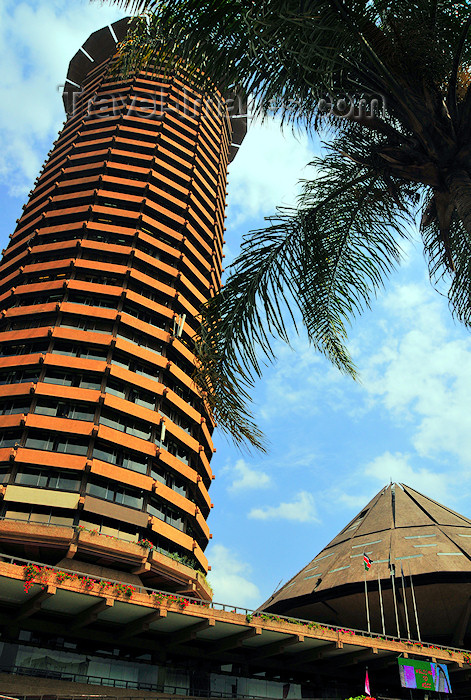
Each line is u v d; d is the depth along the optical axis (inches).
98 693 979.3
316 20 221.3
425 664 1258.0
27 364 1614.2
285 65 239.1
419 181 293.7
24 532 1272.1
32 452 1428.4
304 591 2111.2
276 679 1266.0
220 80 246.1
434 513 2278.5
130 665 1085.8
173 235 2123.5
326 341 359.6
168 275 2020.2
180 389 1879.9
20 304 1860.2
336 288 362.0
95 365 1630.2
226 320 302.2
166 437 1704.0
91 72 2864.2
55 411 1556.3
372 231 366.0
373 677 1405.0
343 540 2380.7
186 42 236.1
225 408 298.8
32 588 890.7
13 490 1369.3
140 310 1884.8
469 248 332.8
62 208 2167.8
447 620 1850.4
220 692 1165.1
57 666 1009.5
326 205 344.5
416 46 278.1
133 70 283.4
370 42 274.8
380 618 1937.7
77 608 984.3
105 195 2089.1
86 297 1838.1
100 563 1393.9
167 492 1560.0
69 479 1451.8
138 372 1749.5
